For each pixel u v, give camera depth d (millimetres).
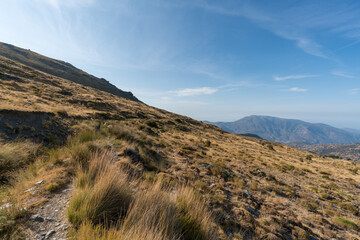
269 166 17594
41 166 4867
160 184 4184
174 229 2930
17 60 73375
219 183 8711
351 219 7930
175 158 11992
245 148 31656
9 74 31047
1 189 3541
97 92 58906
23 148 5660
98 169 4238
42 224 2438
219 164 12922
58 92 31531
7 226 2221
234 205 6211
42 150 6422
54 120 10328
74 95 34312
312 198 10070
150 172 6762
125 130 12867
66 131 9805
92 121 15227
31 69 50406
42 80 40125
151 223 2748
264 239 4461
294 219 6277
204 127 65312
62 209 2891
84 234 2248
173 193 4621
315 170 21219
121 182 3508
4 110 7668
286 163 22312
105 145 7727
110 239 2211
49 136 8234
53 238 2193
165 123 41656
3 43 93000
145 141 13391
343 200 10844
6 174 4191
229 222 4715
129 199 3361
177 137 24625
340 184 15625
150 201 3207
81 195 2916
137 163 7148
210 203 5547
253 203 7098
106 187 3059
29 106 11359
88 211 2650
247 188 9156
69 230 2387
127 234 2293
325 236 5910
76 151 5535
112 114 26828
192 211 3600
